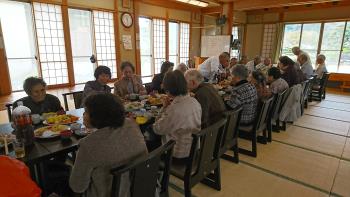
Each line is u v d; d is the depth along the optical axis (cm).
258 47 920
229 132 202
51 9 502
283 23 841
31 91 196
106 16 600
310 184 205
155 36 737
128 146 100
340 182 208
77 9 554
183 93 160
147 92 316
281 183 206
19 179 83
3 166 81
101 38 604
